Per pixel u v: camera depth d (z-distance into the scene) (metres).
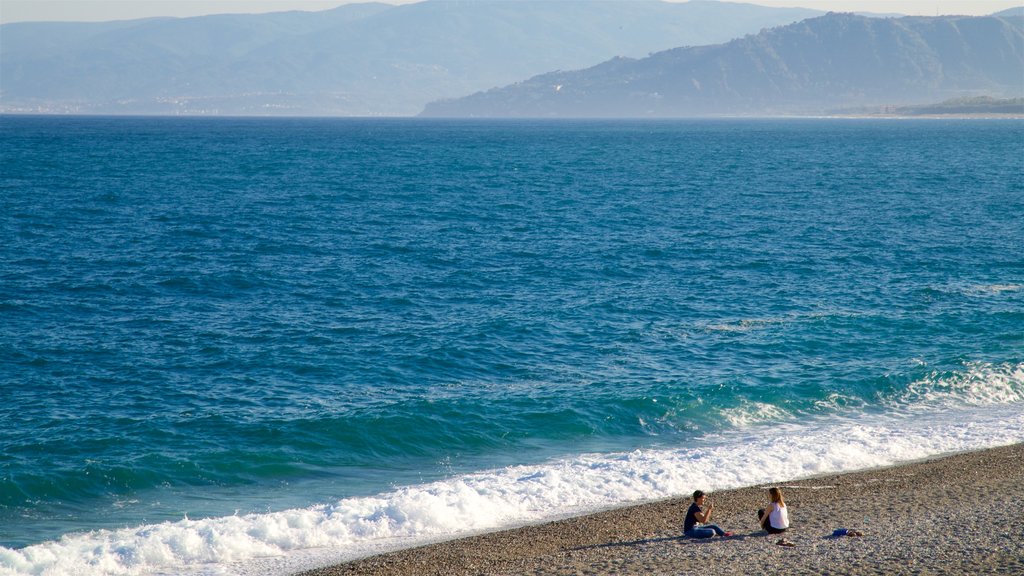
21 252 74.31
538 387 42.25
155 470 32.09
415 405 38.56
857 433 35.91
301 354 47.31
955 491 29.20
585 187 137.50
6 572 23.45
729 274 69.50
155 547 25.17
